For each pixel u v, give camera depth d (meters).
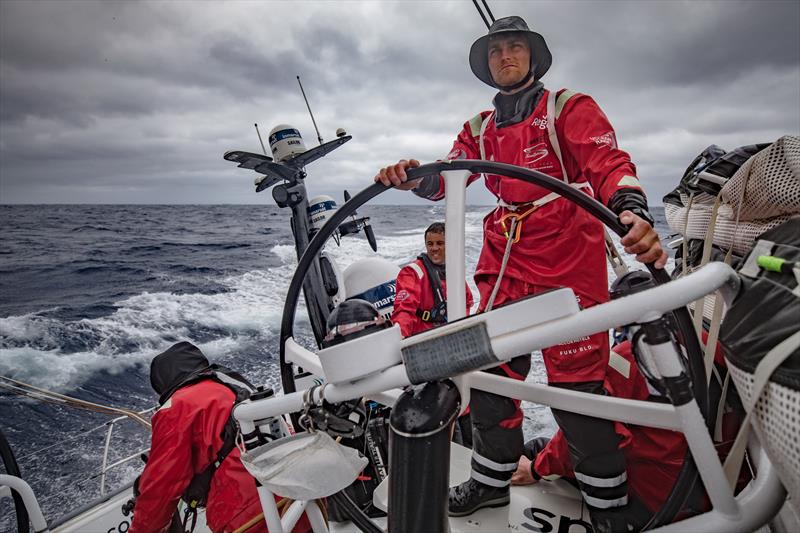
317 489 1.07
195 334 9.70
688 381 0.82
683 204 1.73
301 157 2.41
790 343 0.70
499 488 1.59
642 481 1.66
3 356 8.66
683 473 0.94
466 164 1.16
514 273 1.53
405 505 0.87
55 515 4.36
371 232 2.94
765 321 0.77
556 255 1.47
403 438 0.85
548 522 1.69
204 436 1.78
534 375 5.12
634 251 1.01
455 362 0.84
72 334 9.80
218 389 1.89
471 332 0.84
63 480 4.91
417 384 0.90
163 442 1.76
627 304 0.79
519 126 1.49
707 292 0.79
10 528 4.45
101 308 11.84
